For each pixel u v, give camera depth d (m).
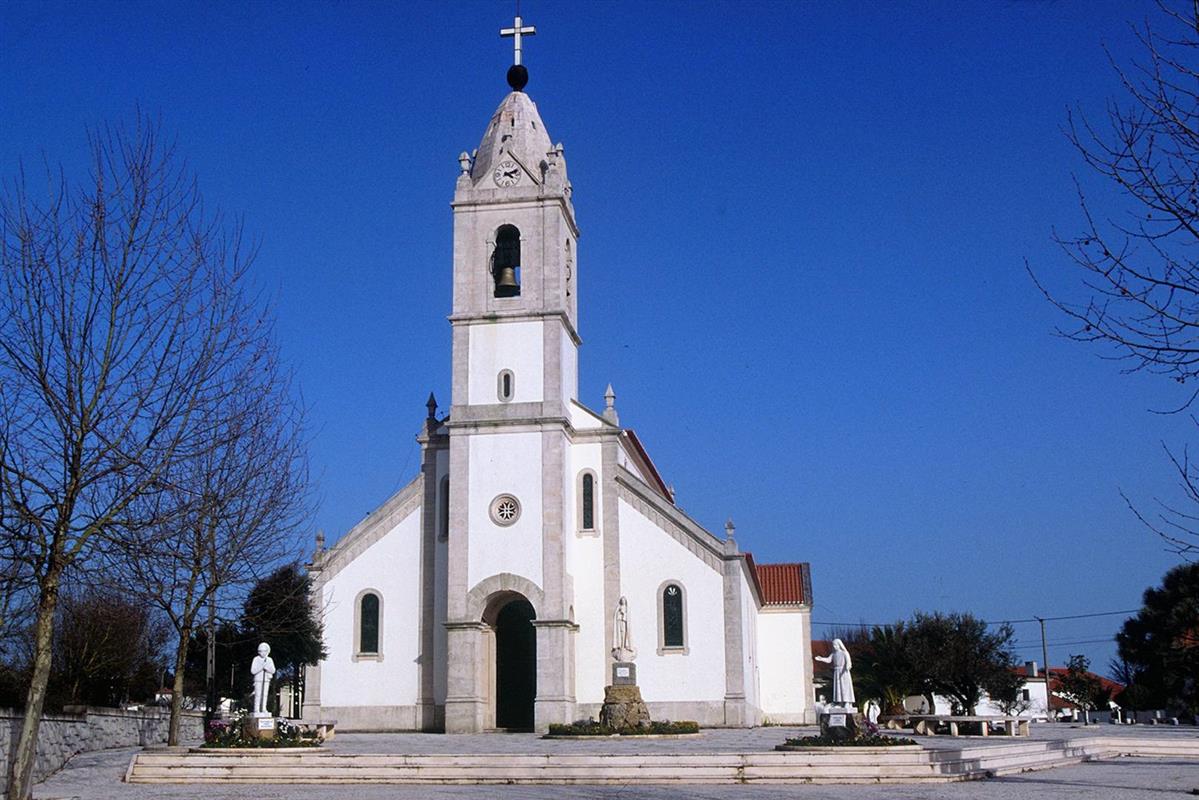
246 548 32.97
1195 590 83.50
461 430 54.88
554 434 54.28
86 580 24.89
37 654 21.03
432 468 56.50
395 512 56.22
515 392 54.97
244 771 29.31
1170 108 16.09
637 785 28.11
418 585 55.34
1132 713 88.50
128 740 37.03
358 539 56.12
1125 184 16.41
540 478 53.97
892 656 77.19
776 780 28.36
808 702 66.88
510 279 57.12
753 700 59.56
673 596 54.31
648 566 54.72
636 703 47.88
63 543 21.44
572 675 53.72
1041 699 113.00
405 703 54.16
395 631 54.97
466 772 29.05
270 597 39.56
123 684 40.75
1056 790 25.98
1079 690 101.38
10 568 25.06
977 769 29.88
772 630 68.12
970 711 76.75
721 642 53.44
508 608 58.09
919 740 41.88
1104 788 26.36
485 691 53.16
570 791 26.67
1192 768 33.06
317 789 27.45
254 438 31.56
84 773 29.78
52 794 25.86
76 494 21.48
